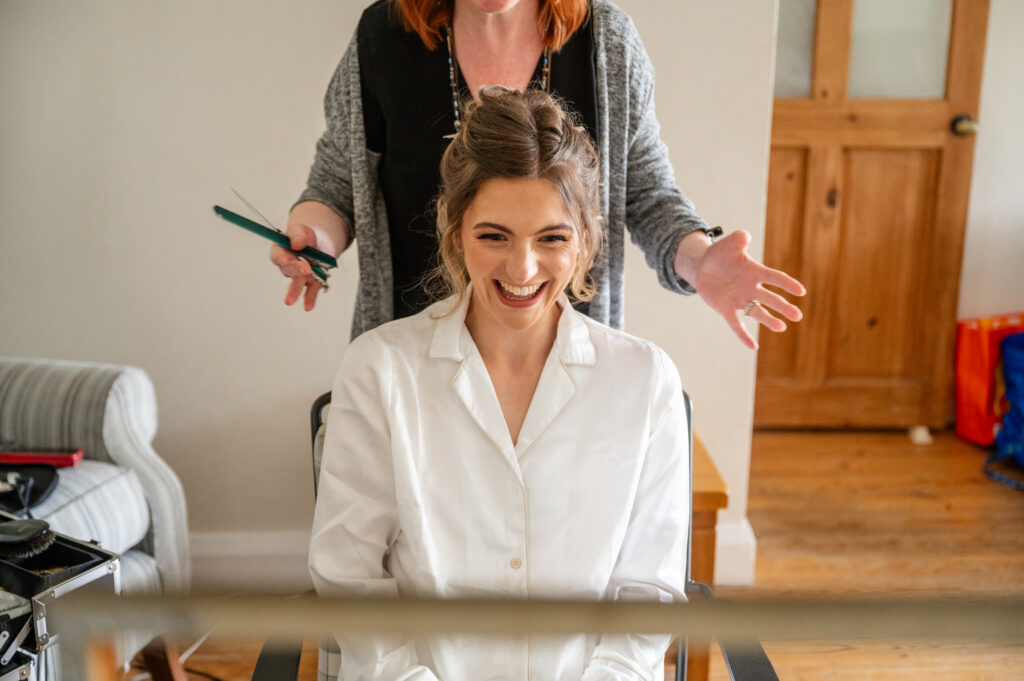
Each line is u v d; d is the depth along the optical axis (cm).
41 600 100
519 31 130
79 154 208
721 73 206
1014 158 312
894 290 319
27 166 208
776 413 328
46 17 200
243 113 206
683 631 32
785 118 301
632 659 99
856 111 301
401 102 133
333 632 33
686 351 224
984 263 321
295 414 223
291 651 100
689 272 129
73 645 36
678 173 212
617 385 109
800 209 310
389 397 107
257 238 213
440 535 106
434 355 108
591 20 133
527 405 110
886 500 277
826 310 318
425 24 129
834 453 311
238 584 35
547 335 110
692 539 169
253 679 96
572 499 107
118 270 214
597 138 134
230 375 221
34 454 172
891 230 314
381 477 107
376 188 141
